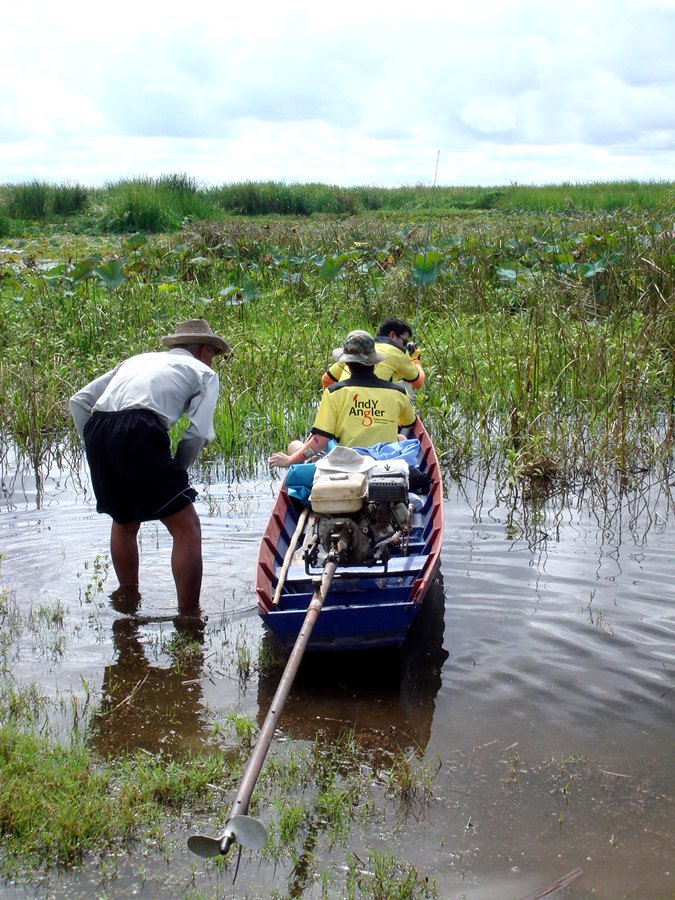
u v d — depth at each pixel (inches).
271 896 130.2
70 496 306.3
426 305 506.6
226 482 316.8
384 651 201.5
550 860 136.9
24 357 409.1
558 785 155.2
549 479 308.8
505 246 589.3
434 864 136.4
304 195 1402.6
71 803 146.2
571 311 436.5
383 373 276.2
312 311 513.7
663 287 437.7
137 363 227.9
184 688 189.3
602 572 237.6
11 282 554.3
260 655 202.7
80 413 234.1
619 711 177.0
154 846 140.3
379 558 200.5
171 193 1175.0
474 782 156.4
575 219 847.1
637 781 155.9
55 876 134.0
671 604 219.3
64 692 186.7
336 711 180.9
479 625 211.3
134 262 602.2
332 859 137.9
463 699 183.0
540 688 185.6
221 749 167.2
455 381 378.6
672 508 281.3
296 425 358.9
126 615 221.3
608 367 363.9
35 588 235.5
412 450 234.7
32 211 1259.8
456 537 263.4
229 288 500.7
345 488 192.4
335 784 156.3
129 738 170.6
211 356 244.8
